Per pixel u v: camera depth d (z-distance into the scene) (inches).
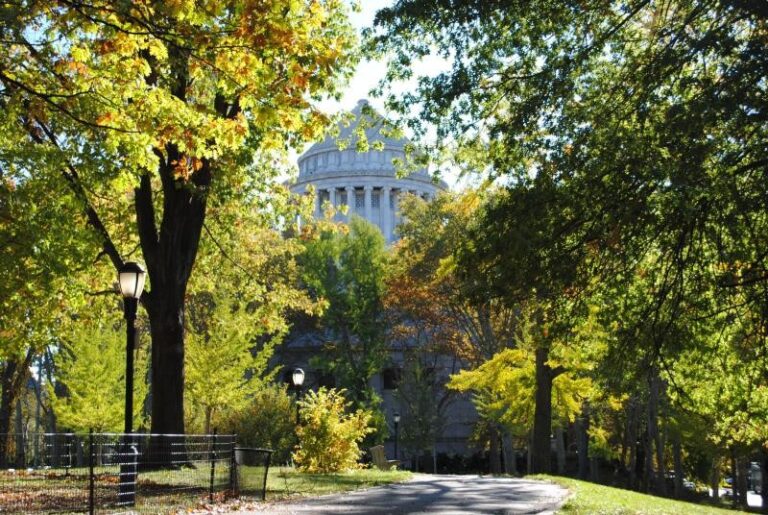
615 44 666.2
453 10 645.3
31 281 729.6
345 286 2508.6
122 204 924.6
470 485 834.8
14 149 654.5
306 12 500.1
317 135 498.6
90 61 584.1
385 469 1227.2
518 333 1578.5
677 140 519.5
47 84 594.2
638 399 1600.6
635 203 530.6
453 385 1402.6
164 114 551.2
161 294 863.7
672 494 1998.0
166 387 847.7
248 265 1199.6
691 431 1686.8
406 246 1964.8
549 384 1286.9
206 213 1071.0
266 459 613.3
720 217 541.6
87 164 666.8
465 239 654.5
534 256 588.4
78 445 518.0
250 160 869.2
